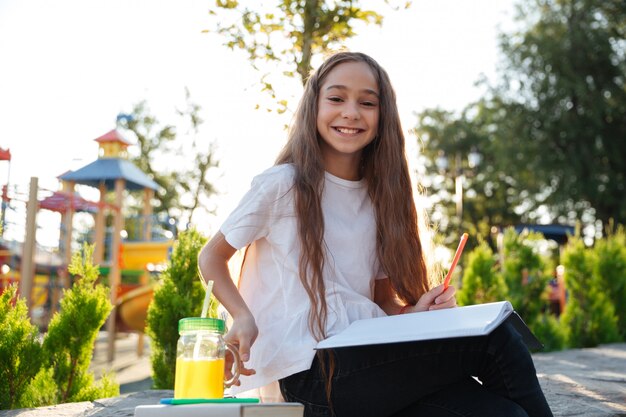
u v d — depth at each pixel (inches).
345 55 82.5
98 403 119.8
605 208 905.5
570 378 148.3
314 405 70.4
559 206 881.5
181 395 60.2
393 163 82.8
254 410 51.5
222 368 61.5
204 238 159.3
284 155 82.7
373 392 67.3
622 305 289.7
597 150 879.7
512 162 923.4
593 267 291.3
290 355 71.0
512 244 273.7
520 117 908.6
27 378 126.5
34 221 407.5
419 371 65.9
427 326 63.2
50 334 137.9
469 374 66.3
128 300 491.2
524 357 65.2
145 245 544.7
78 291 143.7
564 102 892.0
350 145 80.0
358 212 80.9
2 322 127.1
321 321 71.8
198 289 155.2
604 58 887.7
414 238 84.5
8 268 591.8
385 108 83.0
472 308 66.4
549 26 909.8
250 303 76.0
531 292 266.5
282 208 75.3
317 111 81.4
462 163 1152.8
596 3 908.0
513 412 62.5
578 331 279.9
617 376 153.8
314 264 73.7
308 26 181.6
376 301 86.6
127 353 553.3
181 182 1015.0
